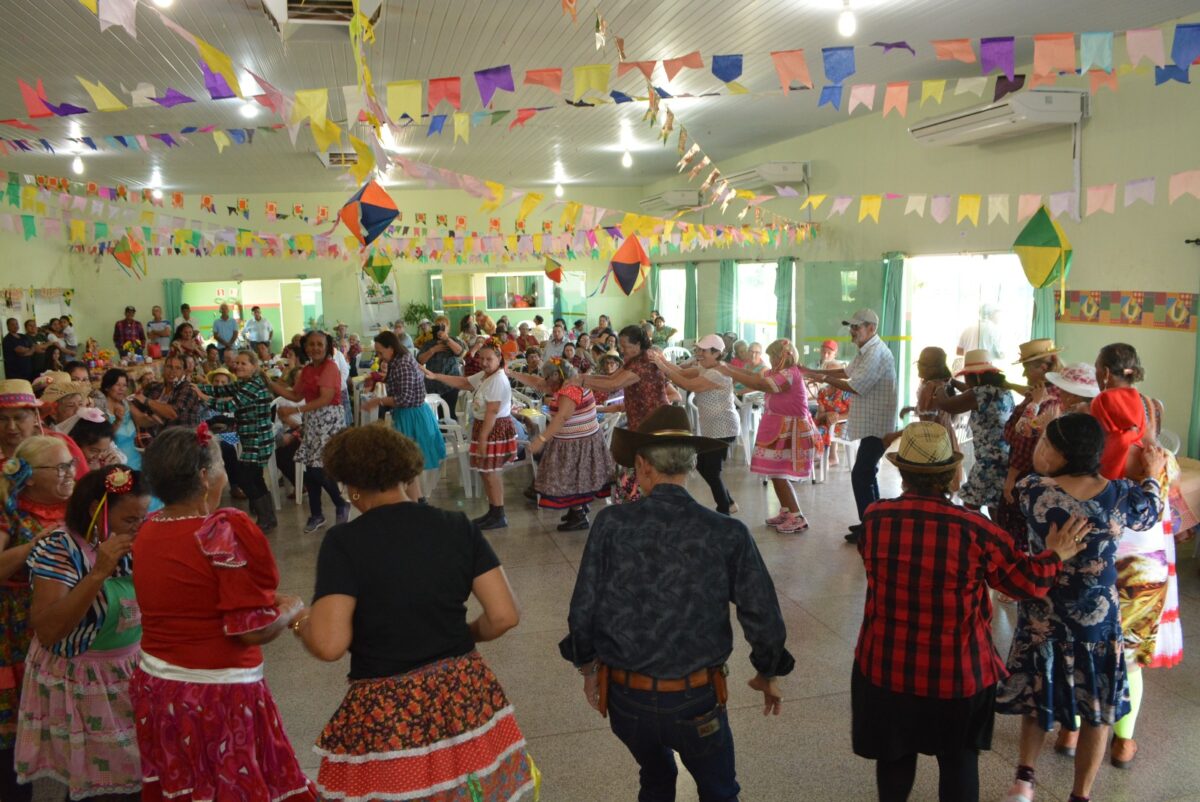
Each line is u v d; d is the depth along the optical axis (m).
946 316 9.91
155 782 2.21
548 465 6.16
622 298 19.23
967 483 4.66
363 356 15.58
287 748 2.35
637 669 2.22
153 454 2.20
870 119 9.99
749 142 12.12
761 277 14.34
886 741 2.43
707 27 6.24
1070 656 2.66
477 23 5.97
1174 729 3.28
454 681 2.06
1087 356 6.96
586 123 9.98
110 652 2.54
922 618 2.33
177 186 14.80
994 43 3.86
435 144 10.96
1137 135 6.32
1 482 2.62
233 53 6.55
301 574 5.46
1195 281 5.88
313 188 15.90
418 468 2.12
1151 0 5.64
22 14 5.54
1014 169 7.71
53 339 13.08
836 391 7.68
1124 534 2.89
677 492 2.31
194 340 12.29
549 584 5.15
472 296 18.00
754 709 3.55
